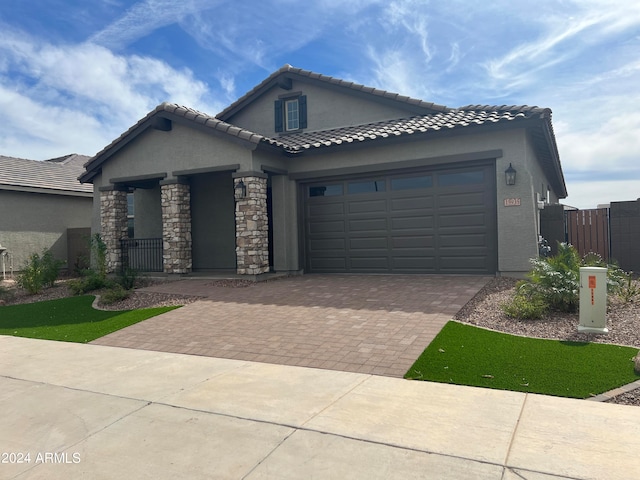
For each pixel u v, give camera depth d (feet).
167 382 18.54
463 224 39.42
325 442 12.86
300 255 45.70
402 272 41.91
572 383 16.21
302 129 52.90
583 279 21.65
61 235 65.72
